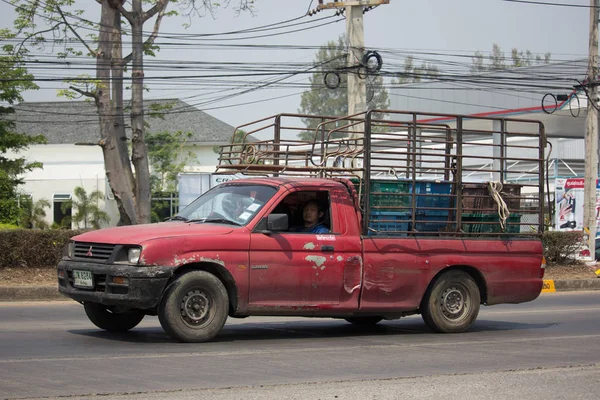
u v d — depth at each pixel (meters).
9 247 17.42
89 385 6.54
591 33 24.84
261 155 11.23
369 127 10.30
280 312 9.48
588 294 19.70
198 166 53.50
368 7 21.62
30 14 24.00
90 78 22.38
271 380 6.93
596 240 26.00
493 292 11.05
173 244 8.75
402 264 10.24
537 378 7.31
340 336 10.38
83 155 51.53
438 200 10.79
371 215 10.22
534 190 36.31
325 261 9.63
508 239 11.26
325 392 6.46
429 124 11.10
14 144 35.34
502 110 44.00
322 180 10.11
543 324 12.54
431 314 10.66
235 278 9.07
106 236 9.03
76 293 9.04
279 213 9.59
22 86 33.06
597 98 25.06
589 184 24.88
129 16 24.03
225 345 9.03
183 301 8.84
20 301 15.25
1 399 5.98
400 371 7.55
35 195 48.78
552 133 45.62
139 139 24.42
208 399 6.12
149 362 7.70
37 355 8.08
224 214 9.62
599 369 7.84
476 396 6.49
